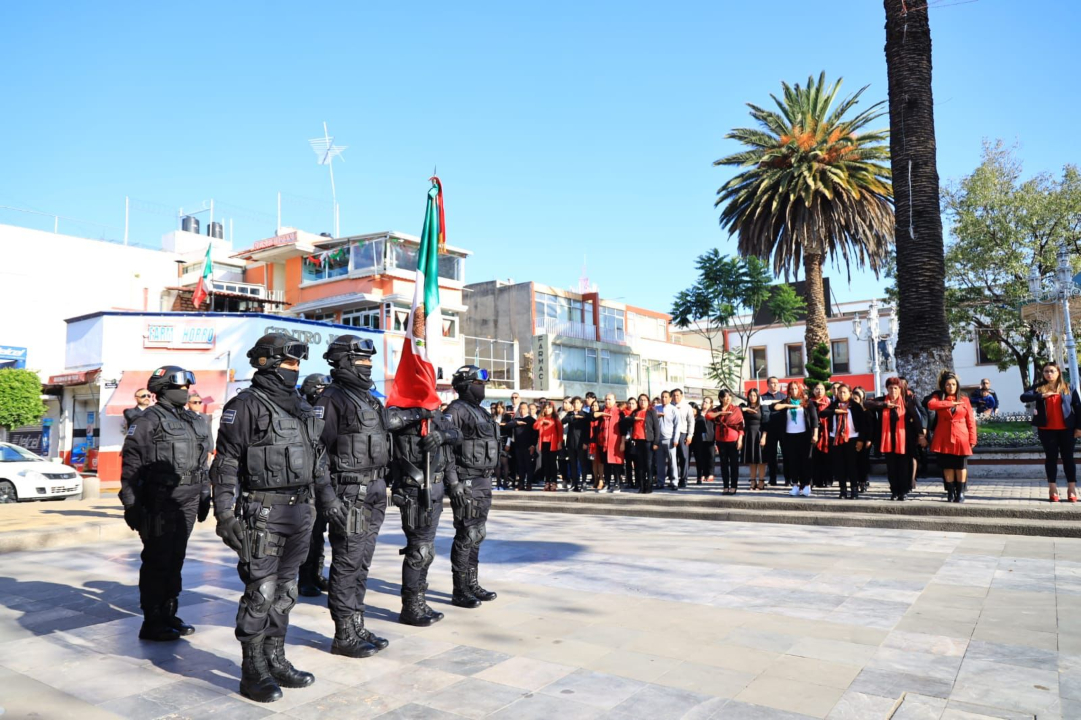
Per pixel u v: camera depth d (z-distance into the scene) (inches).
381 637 200.1
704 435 584.7
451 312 1258.6
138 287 1314.0
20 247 1190.3
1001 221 1001.5
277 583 167.6
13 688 168.2
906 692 156.3
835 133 960.9
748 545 339.3
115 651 196.9
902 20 553.9
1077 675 164.2
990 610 218.2
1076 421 382.0
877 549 320.8
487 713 149.3
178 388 221.9
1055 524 341.1
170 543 208.2
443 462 224.4
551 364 1406.3
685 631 204.2
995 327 1073.5
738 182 996.6
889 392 426.3
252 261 1316.4
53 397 971.9
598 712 148.8
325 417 192.9
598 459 574.9
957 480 393.7
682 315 1306.6
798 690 158.6
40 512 473.1
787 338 1801.2
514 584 268.2
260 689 158.2
